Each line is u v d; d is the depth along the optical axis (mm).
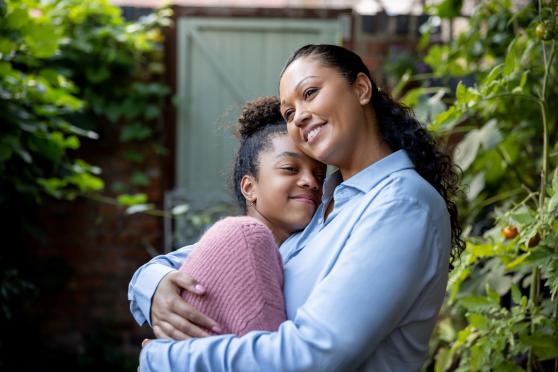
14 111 3047
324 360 1233
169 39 4719
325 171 1694
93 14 4367
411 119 1547
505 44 3008
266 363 1248
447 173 1613
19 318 4453
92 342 4461
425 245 1318
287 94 1490
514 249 1994
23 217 3566
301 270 1438
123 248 4605
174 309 1402
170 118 4738
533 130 2928
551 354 1878
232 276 1365
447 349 2334
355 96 1466
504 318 1951
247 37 4746
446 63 3176
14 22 3023
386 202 1341
